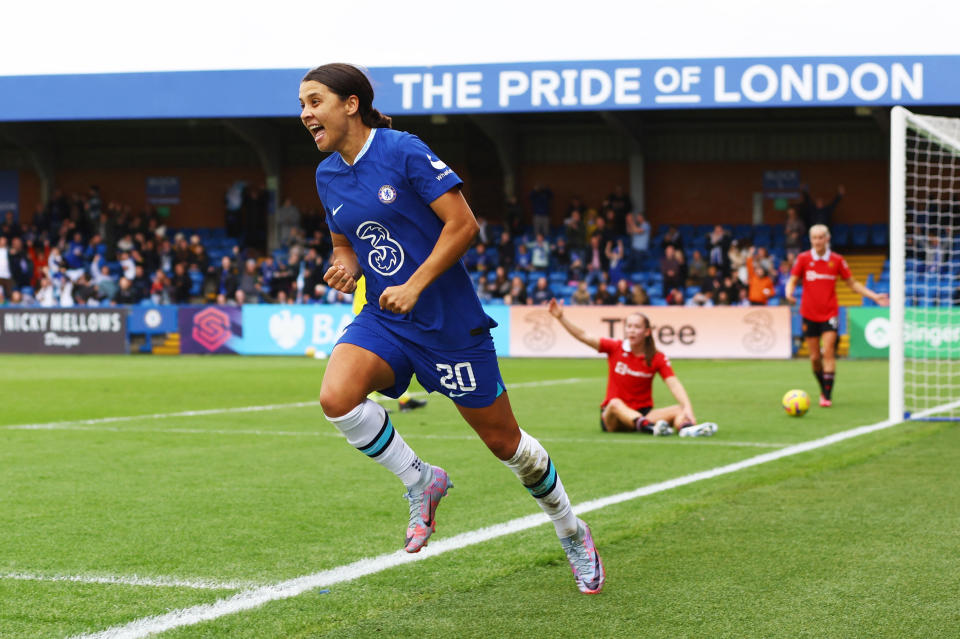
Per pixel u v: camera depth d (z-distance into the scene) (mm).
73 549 4270
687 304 23391
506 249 24703
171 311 22234
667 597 3512
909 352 19281
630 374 8422
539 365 18297
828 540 4348
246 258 24094
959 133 9797
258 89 22281
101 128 29703
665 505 5148
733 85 20438
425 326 3342
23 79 22750
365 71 3332
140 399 11656
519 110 21141
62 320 22562
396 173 3275
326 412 3318
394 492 5633
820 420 9336
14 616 3312
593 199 28406
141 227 26703
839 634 3107
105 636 3102
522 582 3717
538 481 3471
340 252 3621
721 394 12234
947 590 3578
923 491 5512
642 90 20719
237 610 3369
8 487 5789
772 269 22953
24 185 30750
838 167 27234
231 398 11812
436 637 3094
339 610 3369
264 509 5137
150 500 5387
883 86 19875
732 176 27766
